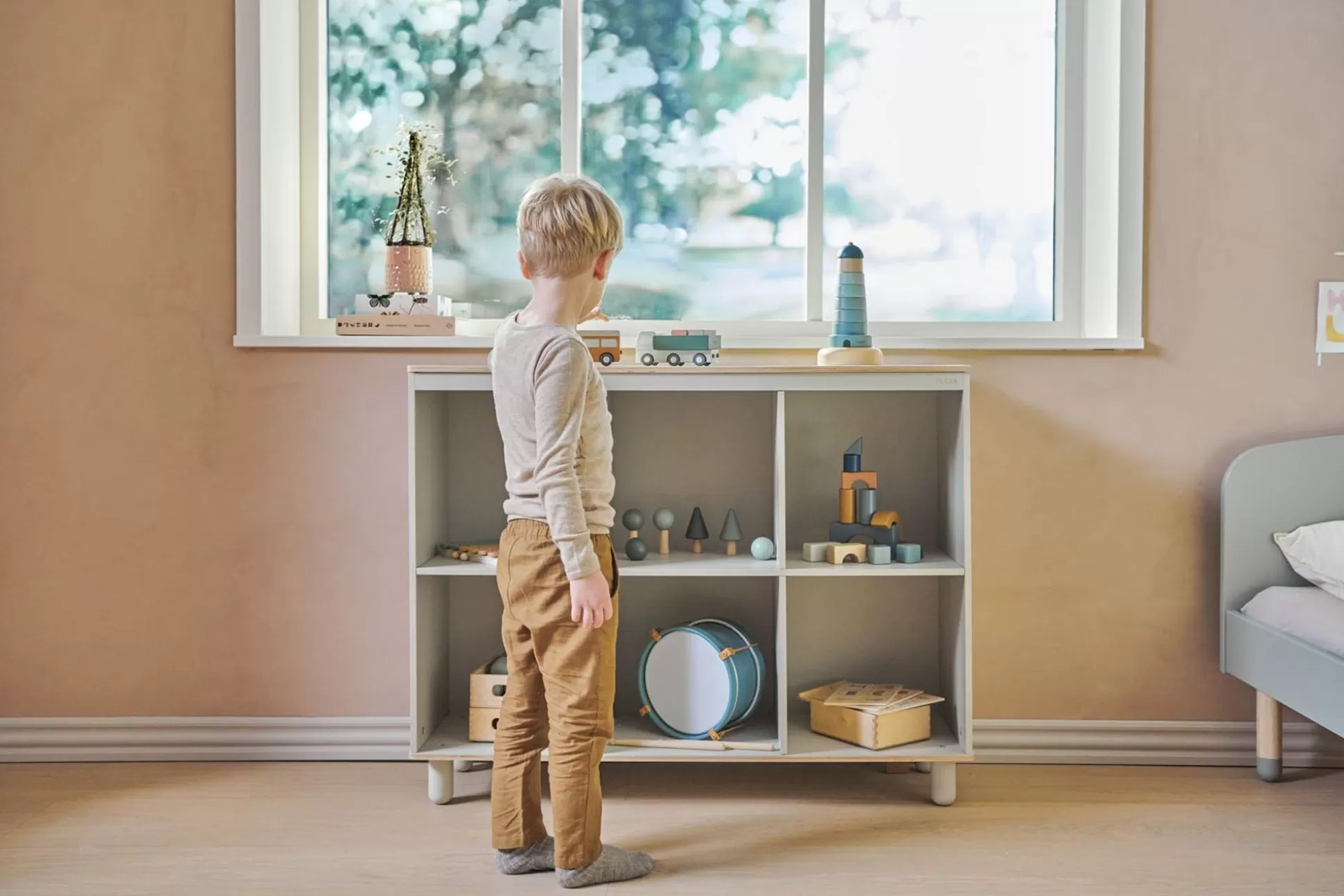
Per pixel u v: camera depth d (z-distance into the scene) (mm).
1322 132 2139
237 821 1882
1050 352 2166
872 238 2295
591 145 2291
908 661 2211
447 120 2299
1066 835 1814
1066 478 2180
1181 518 2176
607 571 1623
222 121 2158
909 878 1650
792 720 2117
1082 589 2188
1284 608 1928
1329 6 2129
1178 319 2160
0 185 2160
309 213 2309
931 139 2287
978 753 2193
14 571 2189
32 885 1617
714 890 1610
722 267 2299
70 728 2193
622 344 2254
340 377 2186
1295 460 2092
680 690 1977
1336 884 1624
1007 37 2279
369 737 2203
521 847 1682
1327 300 2148
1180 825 1855
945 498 2104
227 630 2203
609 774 2113
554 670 1604
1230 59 2137
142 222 2164
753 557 2041
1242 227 2150
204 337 2178
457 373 1881
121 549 2191
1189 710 2189
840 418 2205
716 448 2215
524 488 1604
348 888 1618
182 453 2188
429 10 2295
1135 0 2123
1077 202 2262
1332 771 2145
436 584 2090
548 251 1578
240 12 2139
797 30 2281
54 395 2178
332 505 2195
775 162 2291
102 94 2154
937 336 2270
